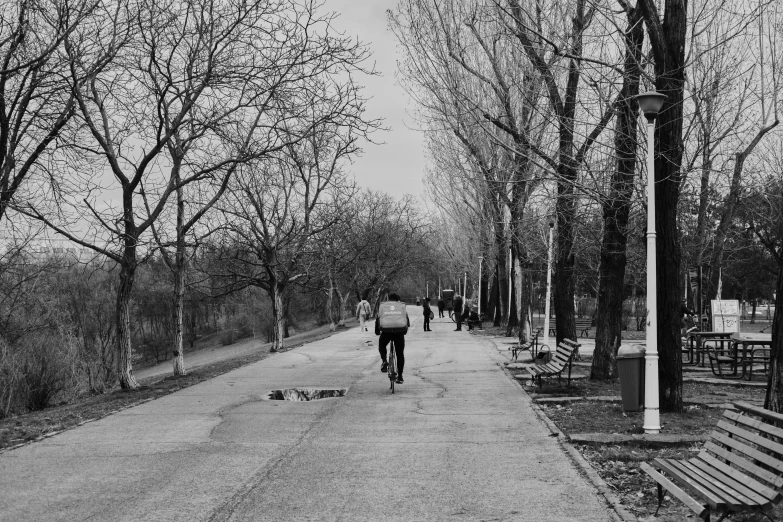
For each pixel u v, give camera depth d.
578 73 14.77
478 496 6.79
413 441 9.53
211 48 15.77
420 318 63.03
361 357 24.02
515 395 13.96
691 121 14.09
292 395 14.66
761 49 16.73
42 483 7.56
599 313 16.03
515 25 16.39
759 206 29.08
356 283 53.06
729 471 5.59
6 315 23.23
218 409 12.73
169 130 15.77
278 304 28.36
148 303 52.34
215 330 72.44
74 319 33.31
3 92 13.88
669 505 6.34
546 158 15.39
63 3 13.46
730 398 13.09
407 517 6.17
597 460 8.26
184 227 18.03
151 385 16.89
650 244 9.91
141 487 7.31
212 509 6.47
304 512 6.35
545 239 26.25
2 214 14.73
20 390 19.42
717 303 25.69
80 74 14.96
